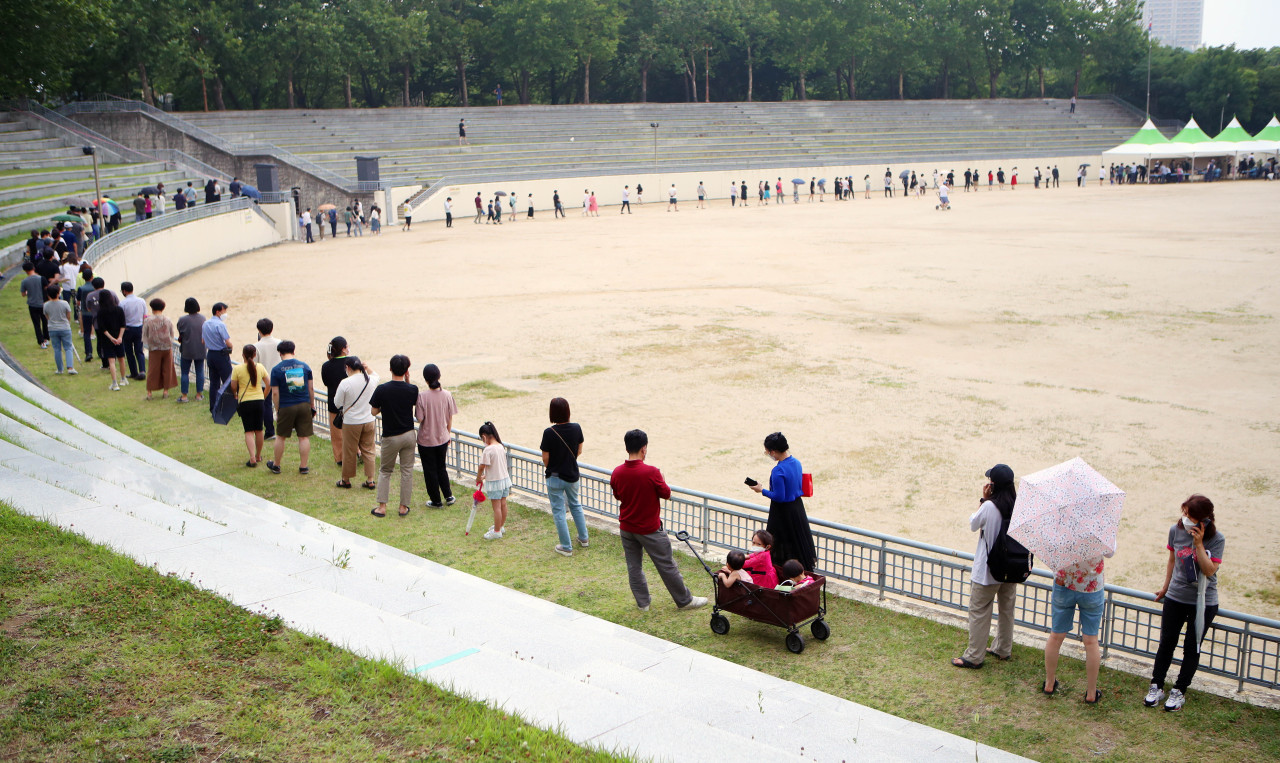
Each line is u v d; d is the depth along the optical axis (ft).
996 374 66.13
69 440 43.04
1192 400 58.59
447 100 337.72
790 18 332.39
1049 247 131.95
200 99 277.64
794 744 19.16
